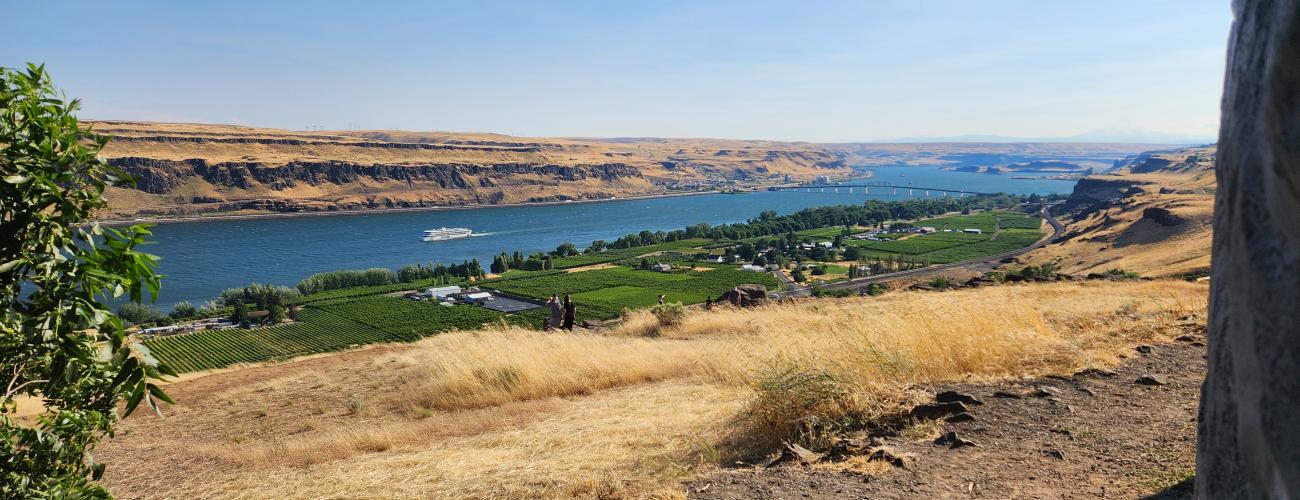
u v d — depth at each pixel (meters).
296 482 6.43
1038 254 117.00
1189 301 11.68
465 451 6.88
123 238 2.97
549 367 10.75
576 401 9.41
